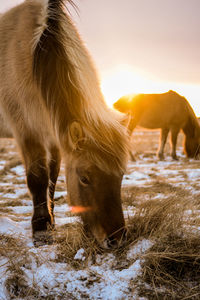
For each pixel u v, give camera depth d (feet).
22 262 7.94
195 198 12.69
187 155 39.17
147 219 9.32
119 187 8.09
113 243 7.84
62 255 8.48
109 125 8.33
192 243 8.26
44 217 10.33
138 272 7.54
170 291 7.04
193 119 38.68
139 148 50.70
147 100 40.01
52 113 9.23
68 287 7.23
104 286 7.21
